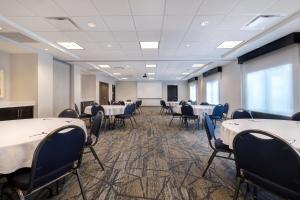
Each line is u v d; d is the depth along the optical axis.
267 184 1.27
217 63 7.95
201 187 2.14
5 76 5.26
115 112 5.82
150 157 3.19
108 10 3.04
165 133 5.24
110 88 14.81
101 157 3.17
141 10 3.04
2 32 3.83
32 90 5.41
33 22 3.51
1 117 4.34
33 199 1.85
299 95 4.20
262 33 4.27
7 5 2.85
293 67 4.34
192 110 5.58
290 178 1.14
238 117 3.41
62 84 7.40
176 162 2.95
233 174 2.48
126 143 4.13
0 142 1.43
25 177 1.38
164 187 2.14
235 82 7.32
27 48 5.00
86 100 9.65
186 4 2.86
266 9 3.06
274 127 2.13
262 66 5.57
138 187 2.14
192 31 4.03
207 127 2.31
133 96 16.77
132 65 8.34
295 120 2.94
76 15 3.22
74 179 2.32
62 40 4.62
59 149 1.38
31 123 2.42
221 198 1.91
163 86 16.77
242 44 5.17
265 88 5.45
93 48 5.42
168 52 5.95
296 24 3.55
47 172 1.36
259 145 1.24
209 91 10.53
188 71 10.60
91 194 1.98
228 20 3.47
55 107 6.92
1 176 1.44
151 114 10.32
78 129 1.50
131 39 4.55
